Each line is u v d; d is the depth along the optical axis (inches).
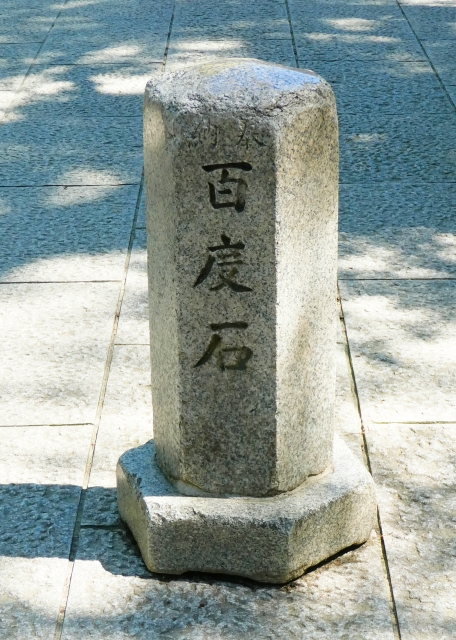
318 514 119.3
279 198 105.3
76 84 283.4
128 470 126.3
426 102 269.3
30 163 239.9
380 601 117.2
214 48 301.0
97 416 151.5
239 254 108.3
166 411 120.9
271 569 118.7
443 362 164.4
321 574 121.6
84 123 260.8
